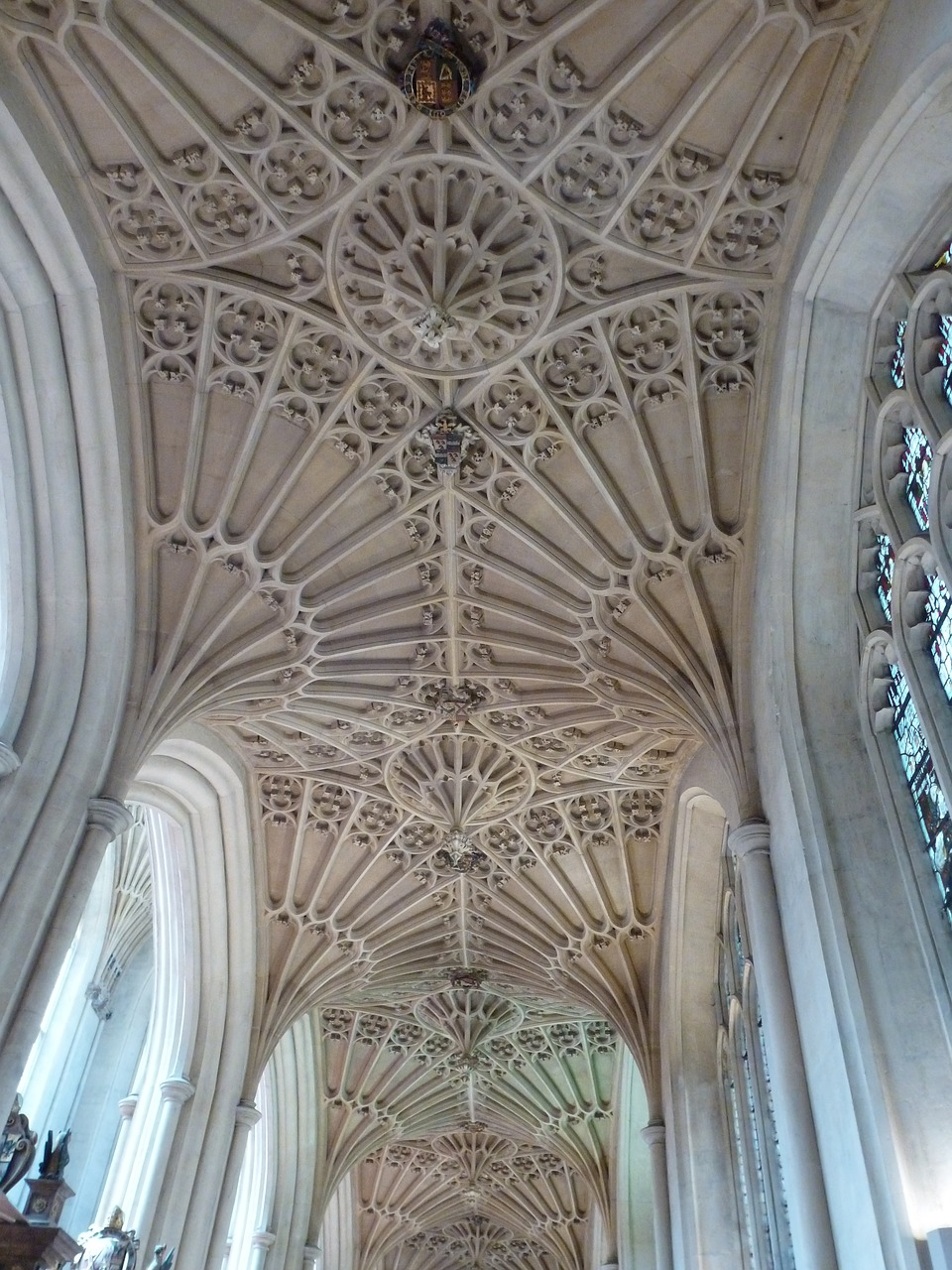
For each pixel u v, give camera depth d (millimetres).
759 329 13375
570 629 16531
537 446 14859
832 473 12859
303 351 14055
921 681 11070
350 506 15516
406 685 17906
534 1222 33438
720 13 10984
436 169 12414
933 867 11289
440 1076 28109
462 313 13453
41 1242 8594
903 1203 9766
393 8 11250
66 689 13898
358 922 21750
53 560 14008
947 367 10641
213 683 16031
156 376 14172
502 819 20375
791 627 13273
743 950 17703
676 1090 19344
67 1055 22672
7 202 11977
